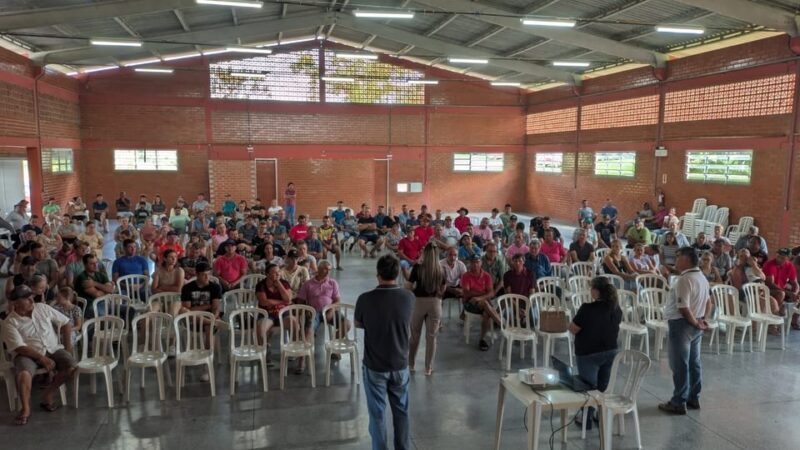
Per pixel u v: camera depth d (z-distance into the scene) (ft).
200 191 71.61
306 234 40.14
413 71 76.48
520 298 23.81
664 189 54.39
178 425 17.76
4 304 28.22
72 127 63.93
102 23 46.47
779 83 41.70
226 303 31.17
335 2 51.31
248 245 35.17
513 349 25.40
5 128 47.09
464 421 18.28
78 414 18.47
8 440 16.75
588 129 66.18
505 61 62.08
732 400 19.85
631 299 26.08
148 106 68.85
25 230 36.22
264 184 73.56
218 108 70.85
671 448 16.48
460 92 78.33
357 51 73.92
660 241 47.01
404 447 14.89
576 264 31.55
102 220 57.88
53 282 26.21
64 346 19.67
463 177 79.87
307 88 73.46
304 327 22.35
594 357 16.55
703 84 48.80
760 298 26.40
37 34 44.27
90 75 66.49
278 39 69.31
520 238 34.04
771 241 42.70
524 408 19.27
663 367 23.16
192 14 49.11
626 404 15.84
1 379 21.12
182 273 26.18
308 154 74.13
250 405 19.25
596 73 63.77
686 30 38.63
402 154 77.25
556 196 73.77
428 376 22.06
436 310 21.84
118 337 21.47
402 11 38.60
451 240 39.29
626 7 40.55
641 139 57.06
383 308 14.40
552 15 44.93
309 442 16.80
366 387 14.75
